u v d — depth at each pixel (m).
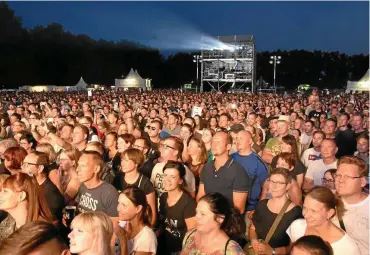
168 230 3.88
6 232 3.02
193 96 30.22
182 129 6.84
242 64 44.47
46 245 1.90
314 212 2.84
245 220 4.28
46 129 7.60
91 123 8.02
